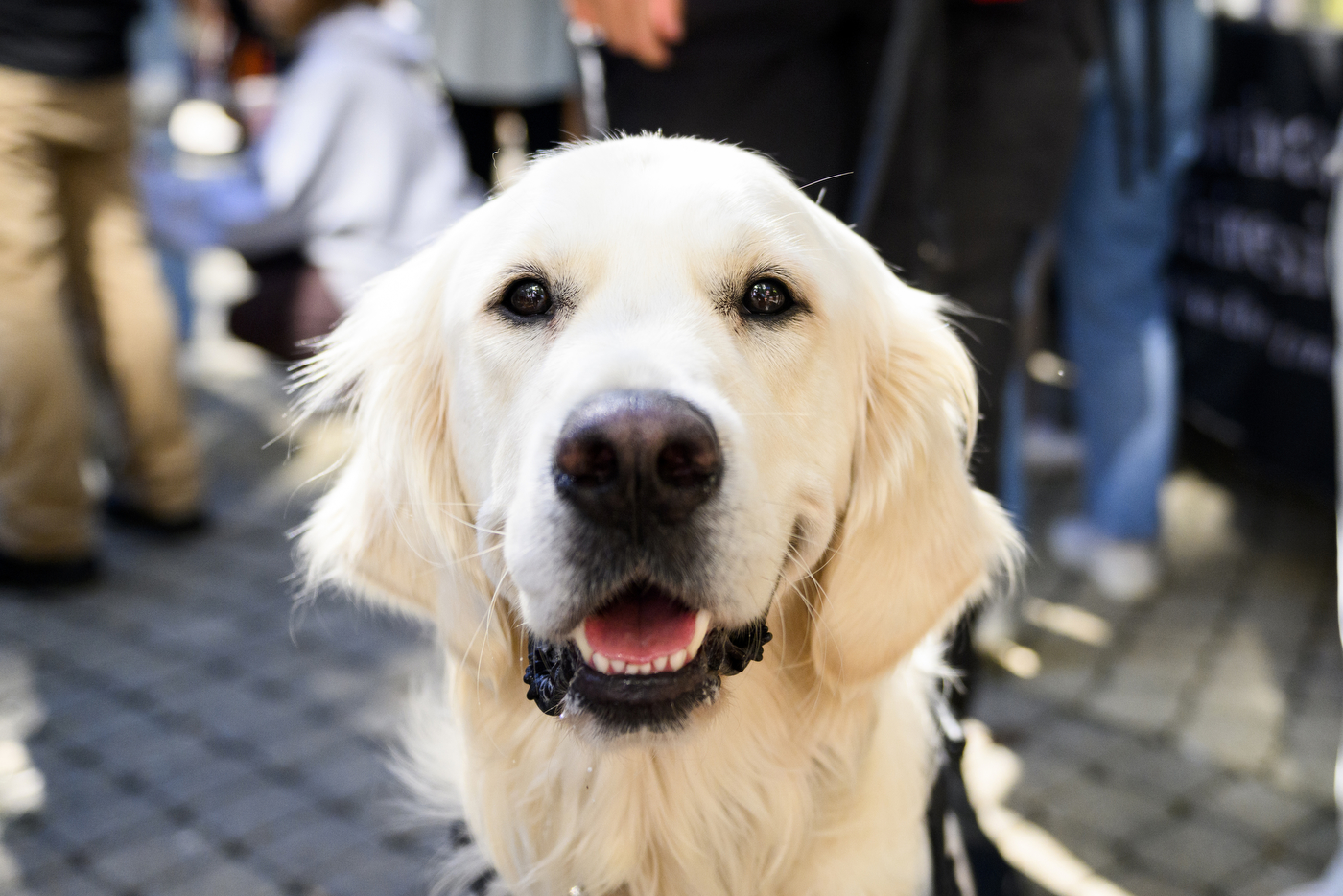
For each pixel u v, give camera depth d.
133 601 3.61
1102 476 3.61
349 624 3.51
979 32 2.26
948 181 2.32
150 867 2.50
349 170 4.16
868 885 1.56
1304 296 3.66
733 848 1.59
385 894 2.42
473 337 1.51
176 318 5.57
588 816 1.56
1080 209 3.39
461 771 1.67
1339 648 3.33
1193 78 3.22
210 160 4.97
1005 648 3.29
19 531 3.60
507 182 1.72
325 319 4.15
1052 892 2.41
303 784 2.78
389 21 4.44
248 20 6.10
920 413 1.64
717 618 1.32
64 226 3.74
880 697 1.62
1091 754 2.87
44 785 2.76
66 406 3.53
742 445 1.30
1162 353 3.48
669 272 1.42
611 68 2.29
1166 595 3.61
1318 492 4.09
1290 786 2.76
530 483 1.31
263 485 4.39
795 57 2.19
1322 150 3.53
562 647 1.41
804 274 1.48
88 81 3.44
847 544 1.60
